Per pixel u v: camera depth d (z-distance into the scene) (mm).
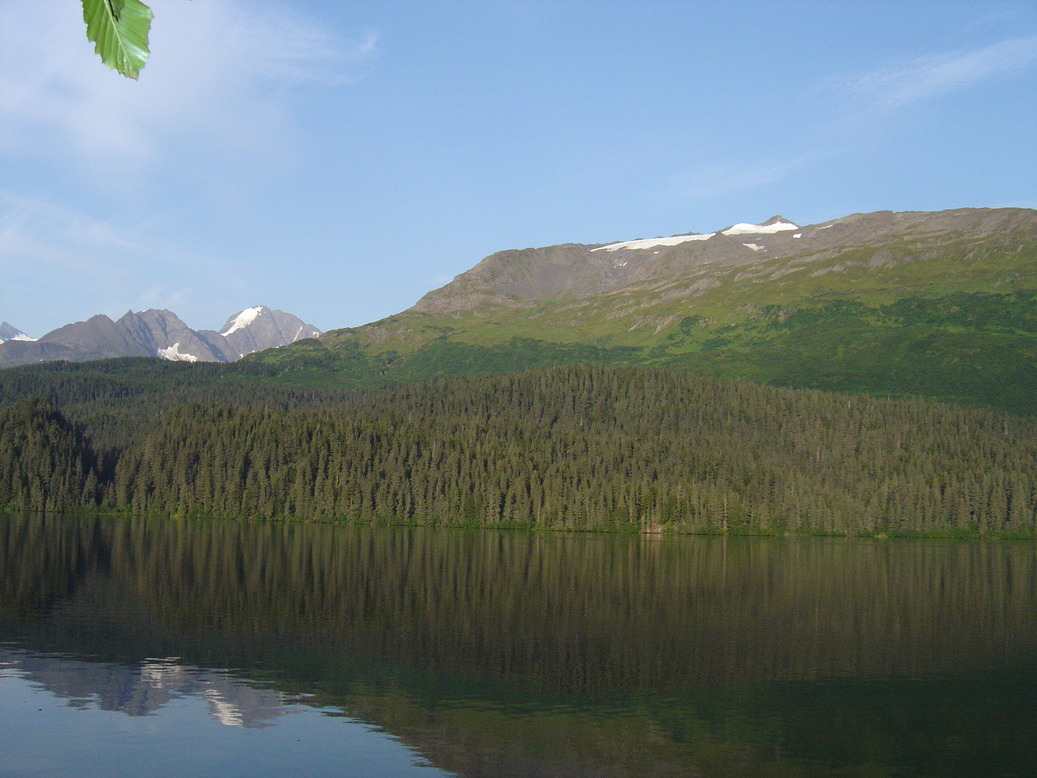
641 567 160750
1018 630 105438
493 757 58125
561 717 67062
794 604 122062
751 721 67250
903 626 107375
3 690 69688
